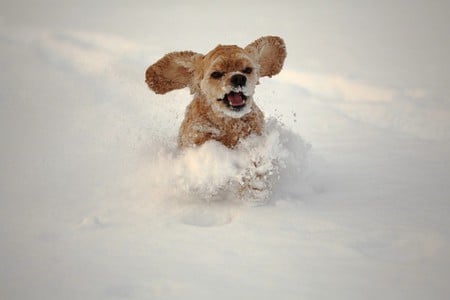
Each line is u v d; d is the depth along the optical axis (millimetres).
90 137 5508
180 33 10695
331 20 12547
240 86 4082
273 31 11070
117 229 3490
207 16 13031
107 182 4371
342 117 6445
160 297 2658
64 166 4730
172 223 3592
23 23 11727
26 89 7344
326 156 5156
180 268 2949
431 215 3586
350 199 3979
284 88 7496
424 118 6227
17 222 3598
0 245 3240
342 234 3336
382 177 4477
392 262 2980
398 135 5867
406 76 7719
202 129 4375
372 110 6617
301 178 4348
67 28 11188
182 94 7410
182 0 16672
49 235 3398
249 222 3588
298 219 3604
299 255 3080
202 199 4109
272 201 4023
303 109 6758
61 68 8523
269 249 3166
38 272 2912
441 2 14820
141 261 3035
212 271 2912
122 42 9891
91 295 2684
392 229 3375
